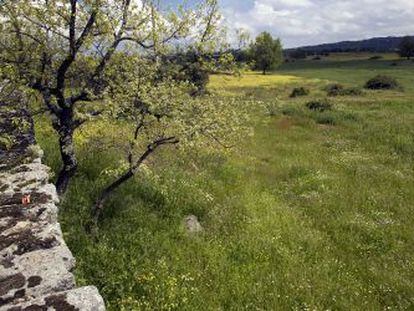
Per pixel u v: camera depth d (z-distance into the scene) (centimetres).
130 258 984
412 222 1425
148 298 875
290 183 1828
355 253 1214
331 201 1594
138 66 995
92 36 932
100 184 1255
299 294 958
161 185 1376
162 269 961
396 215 1490
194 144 1017
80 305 409
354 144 2616
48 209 596
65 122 1027
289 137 2820
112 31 961
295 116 3481
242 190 1617
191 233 1189
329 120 3319
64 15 909
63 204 1073
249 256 1113
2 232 536
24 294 442
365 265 1134
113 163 1375
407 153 2392
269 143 2605
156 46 986
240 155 2086
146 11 977
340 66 11819
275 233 1252
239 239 1196
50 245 525
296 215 1435
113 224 1108
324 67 11744
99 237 1039
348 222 1392
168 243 1090
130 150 1075
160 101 967
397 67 10456
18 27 920
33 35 954
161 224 1181
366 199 1645
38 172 731
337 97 4888
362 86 6122
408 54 13212
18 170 753
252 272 1030
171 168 1562
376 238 1295
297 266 1083
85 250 962
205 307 878
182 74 1059
